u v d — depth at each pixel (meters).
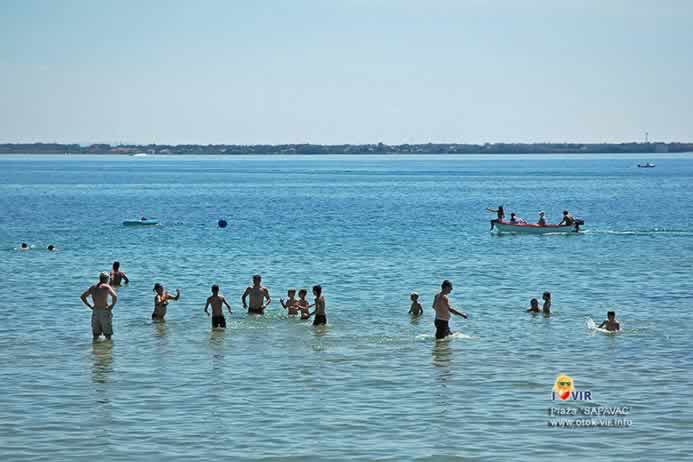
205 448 36.53
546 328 60.22
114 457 35.53
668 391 44.22
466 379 46.81
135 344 55.56
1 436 37.91
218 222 150.00
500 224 134.88
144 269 92.75
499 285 81.00
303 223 155.62
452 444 36.91
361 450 36.25
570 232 133.38
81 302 71.38
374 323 62.41
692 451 36.00
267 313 66.19
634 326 60.69
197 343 55.78
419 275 87.75
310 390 44.78
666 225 151.25
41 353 53.03
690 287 78.62
